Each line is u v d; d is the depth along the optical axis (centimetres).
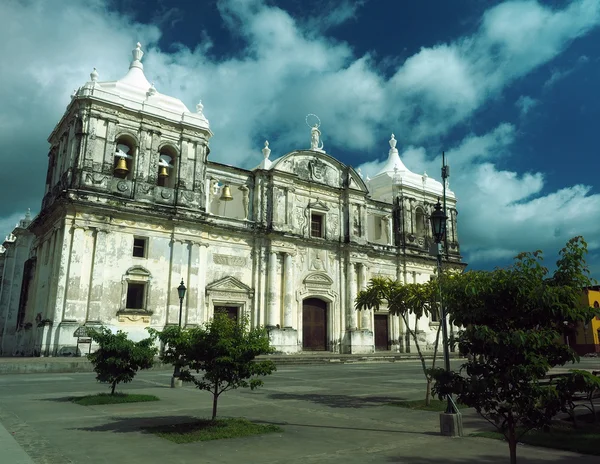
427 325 5075
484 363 749
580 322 758
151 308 3472
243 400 1691
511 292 743
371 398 1761
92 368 2720
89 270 3266
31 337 3525
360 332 4472
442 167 1538
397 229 5125
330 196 4653
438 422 1301
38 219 3725
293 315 4184
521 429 1178
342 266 4559
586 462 888
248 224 4091
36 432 1110
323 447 1005
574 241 772
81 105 3459
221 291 3850
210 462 877
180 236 3656
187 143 3825
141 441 1030
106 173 3438
